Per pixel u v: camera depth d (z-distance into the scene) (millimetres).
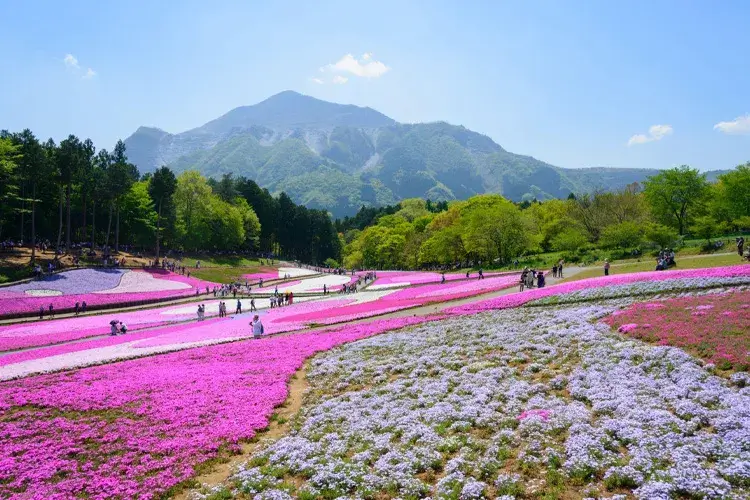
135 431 18797
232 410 20422
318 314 47344
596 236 95812
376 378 23062
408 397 20109
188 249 127188
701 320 23172
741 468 11602
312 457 15719
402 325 35250
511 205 102375
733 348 18984
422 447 15234
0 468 16062
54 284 66938
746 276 32531
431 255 122000
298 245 184000
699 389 16500
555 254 94000
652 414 15016
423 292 60312
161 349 33625
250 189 175250
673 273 38719
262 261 141625
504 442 14945
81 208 102000
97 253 91250
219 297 72438
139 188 112750
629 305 29422
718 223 79500
